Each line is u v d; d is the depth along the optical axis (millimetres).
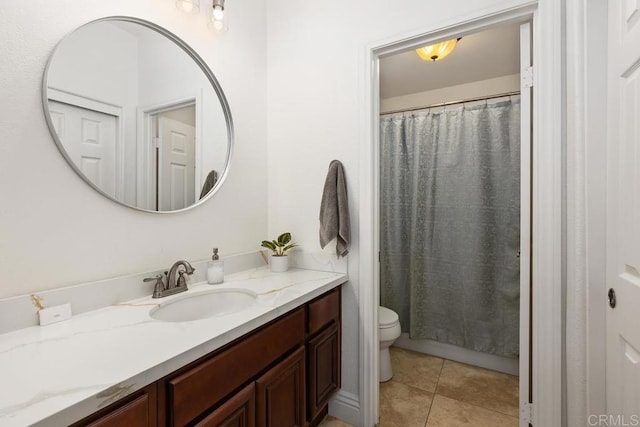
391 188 2475
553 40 1131
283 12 1775
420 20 1382
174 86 1342
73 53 1017
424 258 2332
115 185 1130
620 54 875
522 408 1287
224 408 874
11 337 822
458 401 1771
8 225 876
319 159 1649
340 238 1504
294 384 1185
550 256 1143
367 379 1517
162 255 1288
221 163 1555
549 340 1149
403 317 2463
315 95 1661
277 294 1222
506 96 2092
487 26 1284
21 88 899
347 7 1565
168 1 1307
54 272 968
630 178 821
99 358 705
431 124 2320
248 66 1703
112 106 1128
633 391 799
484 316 2123
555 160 1131
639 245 772
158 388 720
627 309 831
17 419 501
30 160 919
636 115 791
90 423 586
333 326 1490
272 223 1823
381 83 2496
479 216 2131
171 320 1155
